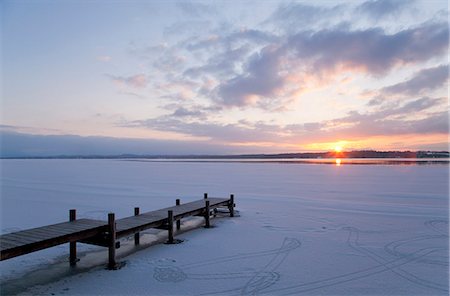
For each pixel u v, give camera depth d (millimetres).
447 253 7711
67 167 52750
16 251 5500
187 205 11320
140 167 53188
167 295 5574
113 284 6043
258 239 9117
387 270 6656
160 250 8148
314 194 18344
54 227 6988
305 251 7938
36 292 5730
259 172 38000
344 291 5695
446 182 23812
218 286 5914
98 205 14922
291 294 5586
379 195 17562
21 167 52250
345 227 10375
